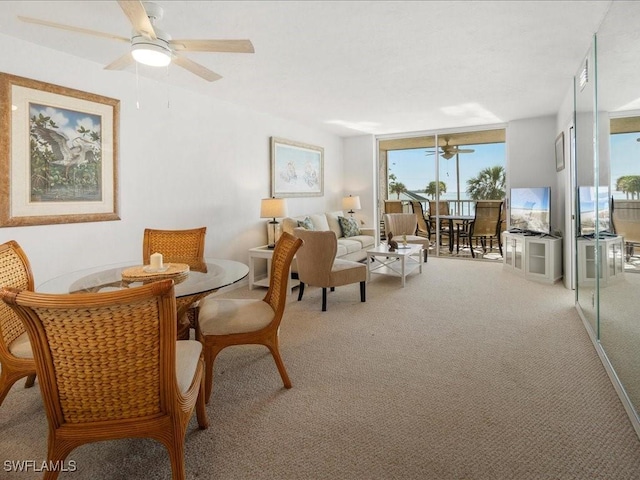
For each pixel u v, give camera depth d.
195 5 2.37
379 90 4.28
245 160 5.01
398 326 3.34
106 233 3.42
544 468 1.58
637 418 1.80
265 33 2.77
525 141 5.98
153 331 1.31
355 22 2.62
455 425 1.89
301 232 3.88
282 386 2.31
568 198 4.51
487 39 2.91
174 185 4.04
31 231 2.91
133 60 2.41
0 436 1.86
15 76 2.77
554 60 3.34
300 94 4.41
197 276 2.23
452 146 6.93
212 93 4.35
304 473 1.57
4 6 2.37
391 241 5.08
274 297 2.39
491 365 2.54
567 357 2.65
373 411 2.02
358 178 7.45
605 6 2.41
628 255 2.02
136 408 1.36
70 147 3.12
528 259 5.10
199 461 1.65
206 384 2.15
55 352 1.26
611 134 2.31
